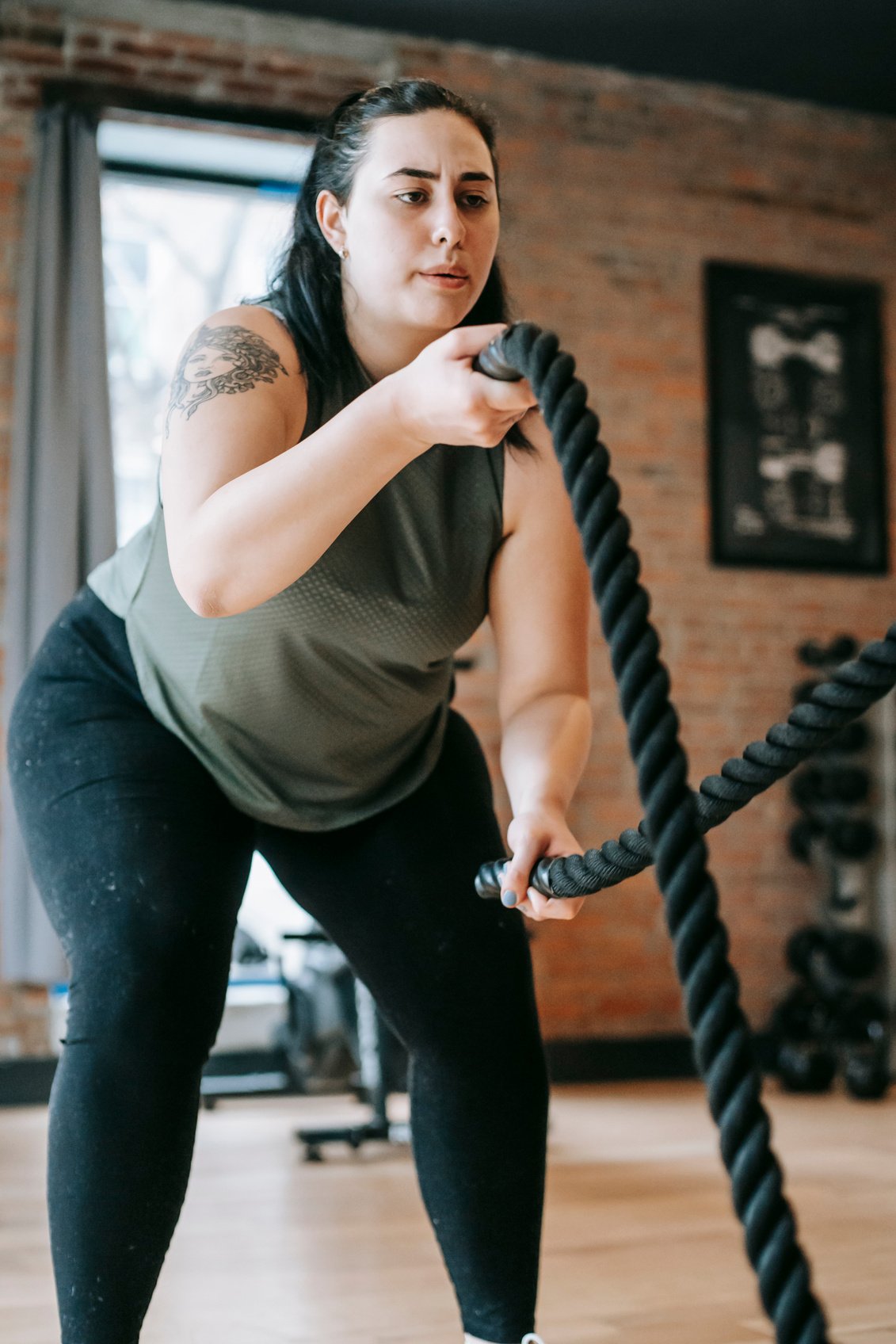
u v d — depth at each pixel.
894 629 0.59
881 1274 2.50
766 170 6.23
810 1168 3.64
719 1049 0.50
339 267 1.31
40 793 1.36
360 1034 4.60
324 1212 3.12
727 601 5.94
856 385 6.24
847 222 6.35
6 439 5.06
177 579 1.05
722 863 5.84
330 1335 2.15
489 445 0.88
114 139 5.41
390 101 1.24
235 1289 2.45
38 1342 2.11
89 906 1.27
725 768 0.72
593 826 5.59
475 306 1.42
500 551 1.44
